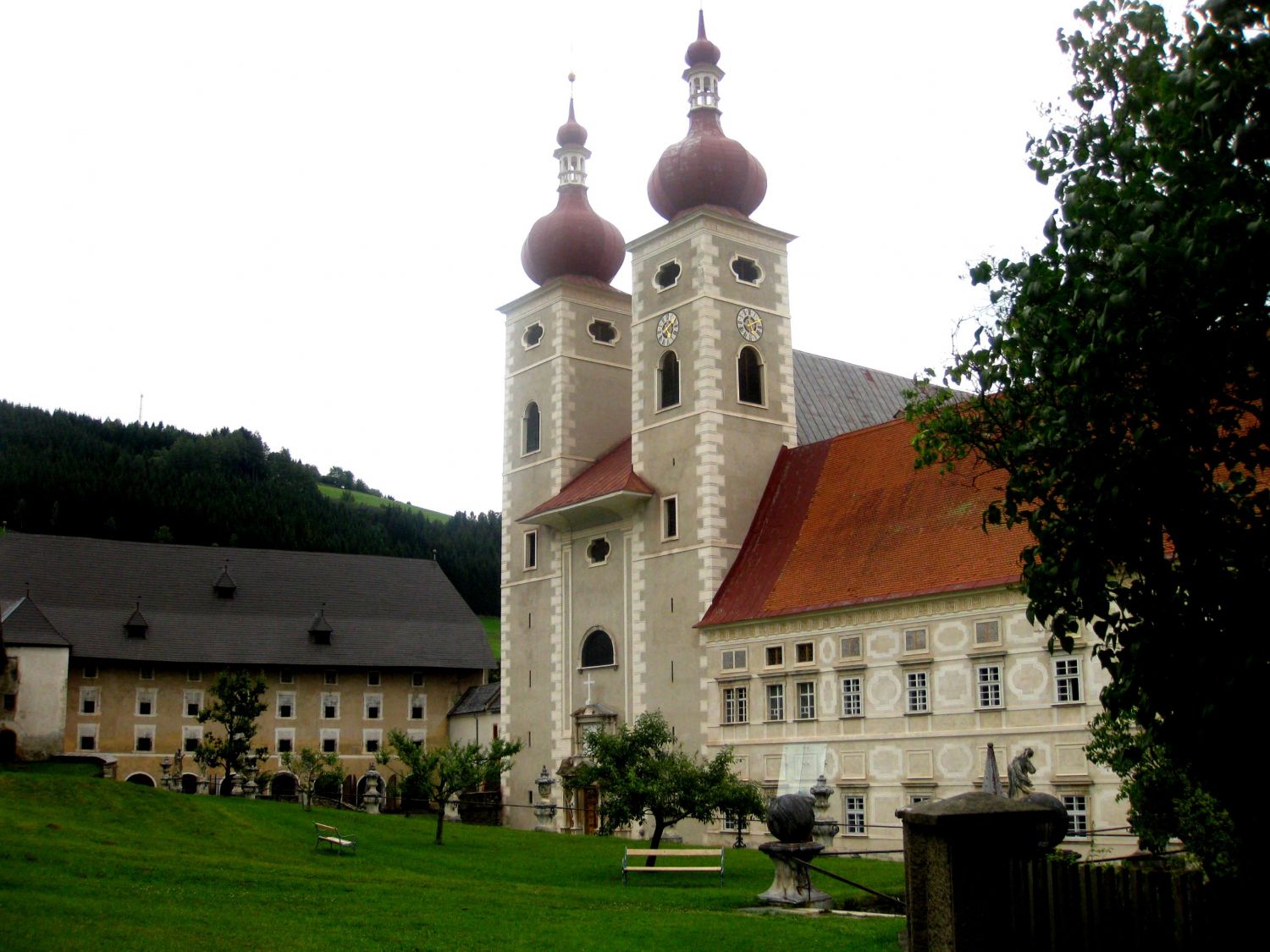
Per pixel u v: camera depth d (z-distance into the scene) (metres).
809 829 30.44
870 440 60.03
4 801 44.47
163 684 97.69
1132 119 18.58
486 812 72.31
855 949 21.94
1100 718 28.91
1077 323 18.41
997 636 47.28
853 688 52.16
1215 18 14.84
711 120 68.00
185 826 43.94
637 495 63.28
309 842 43.84
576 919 25.73
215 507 169.12
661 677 61.50
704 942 22.86
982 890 17.19
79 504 161.62
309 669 102.44
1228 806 17.64
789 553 58.38
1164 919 15.75
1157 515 17.73
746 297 64.88
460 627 110.38
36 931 19.94
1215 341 16.12
